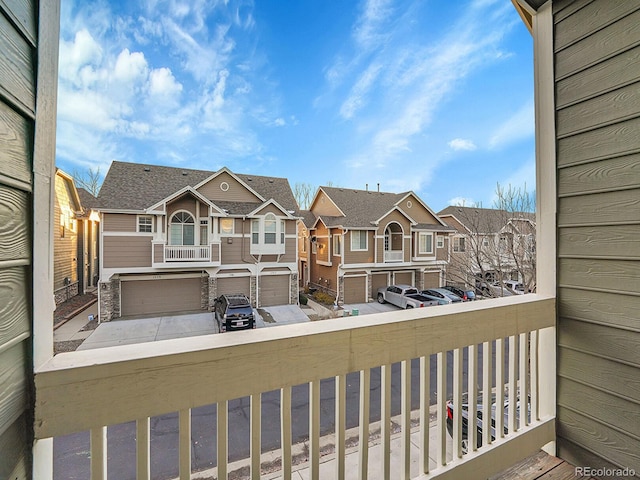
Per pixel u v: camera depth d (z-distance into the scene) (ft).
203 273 33.71
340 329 3.00
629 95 3.98
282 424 2.74
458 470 3.72
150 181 34.01
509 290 21.68
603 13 4.25
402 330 3.38
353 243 40.14
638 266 3.92
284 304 37.27
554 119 4.86
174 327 26.61
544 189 5.01
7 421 1.77
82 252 39.01
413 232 43.62
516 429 4.41
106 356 2.21
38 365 2.03
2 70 1.73
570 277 4.66
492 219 25.64
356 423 12.14
